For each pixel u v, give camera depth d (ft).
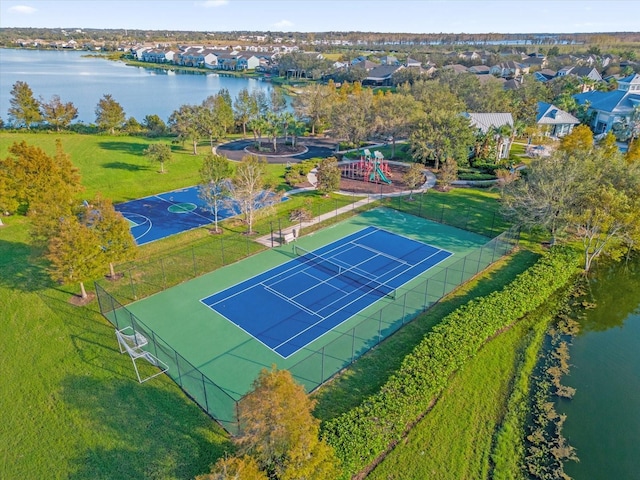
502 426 67.56
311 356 80.07
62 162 137.90
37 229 91.50
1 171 130.11
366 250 123.54
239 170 129.90
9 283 102.01
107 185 172.35
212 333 86.89
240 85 534.37
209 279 106.93
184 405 68.49
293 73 590.14
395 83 459.32
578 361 83.51
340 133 228.63
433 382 70.13
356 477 58.54
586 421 69.82
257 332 87.40
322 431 60.18
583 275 114.62
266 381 50.98
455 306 95.71
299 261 116.67
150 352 80.07
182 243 125.39
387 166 194.59
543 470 61.41
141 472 57.67
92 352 79.71
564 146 177.17
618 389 76.74
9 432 63.31
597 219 104.27
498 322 87.86
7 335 84.12
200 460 59.31
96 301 95.86
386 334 86.48
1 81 528.63
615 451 65.00
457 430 66.44
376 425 61.52
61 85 509.35
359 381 74.02
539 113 260.62
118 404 68.23
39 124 278.46
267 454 50.37
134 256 99.71
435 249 124.26
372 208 154.61
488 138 202.69
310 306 96.48
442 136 189.06
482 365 80.18
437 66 524.52
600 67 500.74
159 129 273.13
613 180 113.70
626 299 104.94
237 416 56.34
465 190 171.94
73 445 61.36
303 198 161.07
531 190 122.01
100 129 273.54
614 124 251.80
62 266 87.97
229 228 135.85
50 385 71.72
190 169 197.26
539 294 98.43
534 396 74.28
